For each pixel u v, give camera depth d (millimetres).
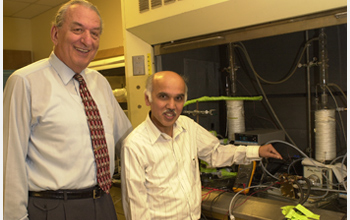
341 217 1188
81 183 1200
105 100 1378
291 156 1939
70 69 1237
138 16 1739
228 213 1354
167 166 1299
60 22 1179
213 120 2283
